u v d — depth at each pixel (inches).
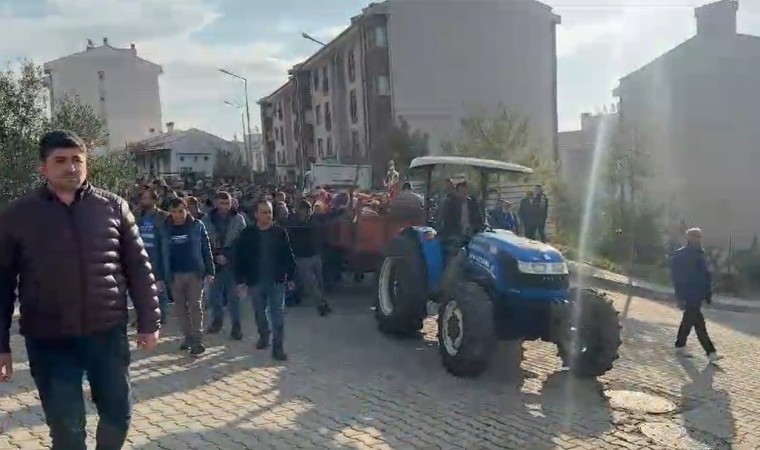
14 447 198.7
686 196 1099.9
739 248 945.5
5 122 608.1
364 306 439.2
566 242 806.5
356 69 1534.2
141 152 2223.2
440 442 212.8
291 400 249.3
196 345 310.3
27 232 137.9
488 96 1464.1
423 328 371.2
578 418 238.8
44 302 137.6
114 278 144.6
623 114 1020.5
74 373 141.6
